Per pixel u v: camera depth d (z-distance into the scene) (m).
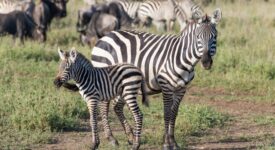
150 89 15.25
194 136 16.39
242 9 37.62
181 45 14.61
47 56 26.09
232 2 40.91
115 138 15.60
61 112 17.39
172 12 32.88
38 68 23.94
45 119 16.34
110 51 15.62
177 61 14.58
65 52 14.13
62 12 33.31
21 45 27.62
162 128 16.56
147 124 17.36
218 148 15.25
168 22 33.28
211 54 14.28
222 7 38.72
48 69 23.88
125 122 15.52
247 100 20.58
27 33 29.91
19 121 16.36
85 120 17.84
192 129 16.53
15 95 18.66
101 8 32.88
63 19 36.56
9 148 14.69
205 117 17.45
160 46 15.02
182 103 19.78
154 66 14.95
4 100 18.27
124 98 14.48
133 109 14.40
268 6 38.66
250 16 35.22
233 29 31.73
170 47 14.83
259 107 19.84
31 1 32.06
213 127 17.33
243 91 21.67
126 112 18.69
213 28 14.34
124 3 34.16
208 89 21.88
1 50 25.72
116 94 14.51
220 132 16.88
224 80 22.41
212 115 17.77
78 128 16.97
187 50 14.47
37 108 16.73
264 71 23.02
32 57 25.81
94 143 14.33
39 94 18.41
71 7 39.50
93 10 32.00
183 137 15.99
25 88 20.19
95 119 14.29
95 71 14.31
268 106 20.00
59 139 15.80
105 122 15.28
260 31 30.81
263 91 21.53
